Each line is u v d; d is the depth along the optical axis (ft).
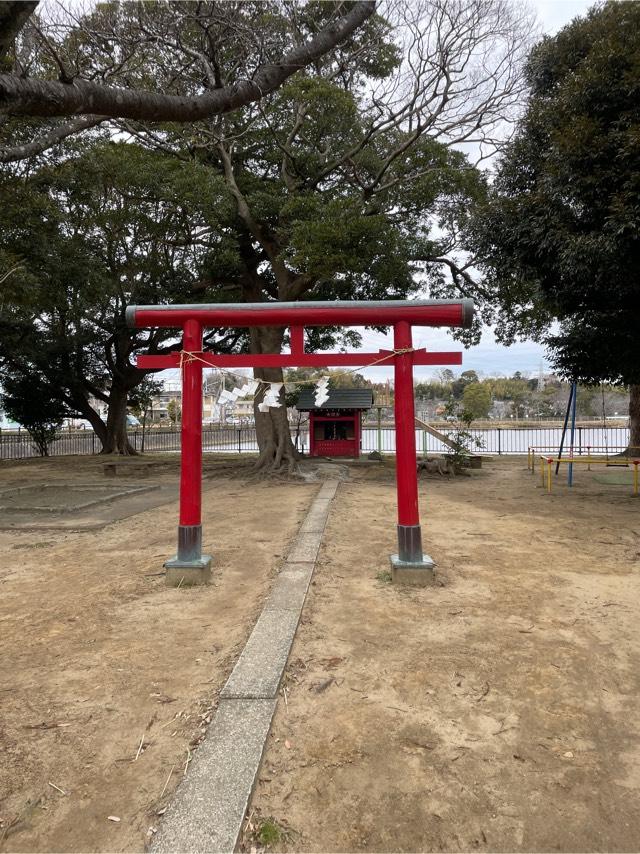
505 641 11.99
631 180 23.08
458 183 41.63
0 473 54.19
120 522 26.81
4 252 36.17
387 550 20.22
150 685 10.16
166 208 43.04
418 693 9.78
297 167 44.80
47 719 9.04
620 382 38.06
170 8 18.98
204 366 17.38
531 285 38.52
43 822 6.80
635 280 26.35
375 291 48.14
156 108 13.11
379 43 38.91
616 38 26.32
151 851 6.24
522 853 6.31
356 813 6.94
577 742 8.37
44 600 15.26
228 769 7.55
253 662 10.71
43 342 67.21
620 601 14.57
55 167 39.45
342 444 67.67
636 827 6.69
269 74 15.40
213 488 40.50
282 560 18.93
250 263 51.72
